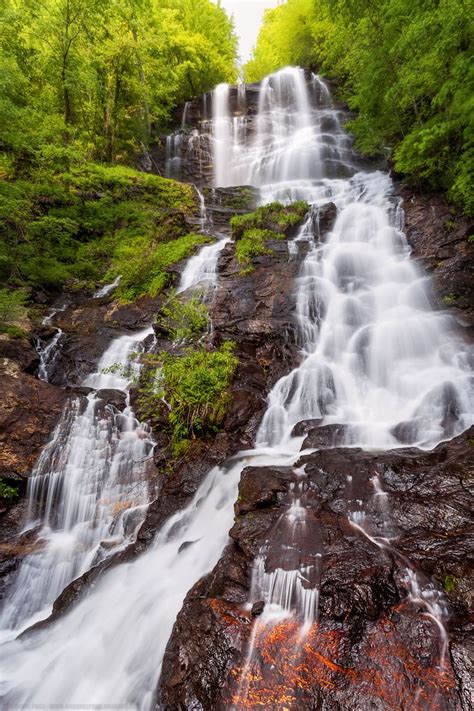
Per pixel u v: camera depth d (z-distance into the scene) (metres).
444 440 6.34
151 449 8.12
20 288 12.95
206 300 11.24
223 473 6.85
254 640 3.75
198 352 9.16
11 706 4.50
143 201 18.02
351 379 8.63
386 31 13.09
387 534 4.52
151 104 24.00
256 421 8.09
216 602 4.23
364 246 12.66
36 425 8.24
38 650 5.12
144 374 9.55
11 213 12.96
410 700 3.11
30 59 17.16
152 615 4.87
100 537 7.03
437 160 12.41
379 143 18.84
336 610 3.78
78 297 14.03
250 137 27.19
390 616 3.65
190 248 14.42
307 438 7.04
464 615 3.53
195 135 26.84
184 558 5.62
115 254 15.51
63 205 16.02
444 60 10.55
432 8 10.39
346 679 3.32
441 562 3.99
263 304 10.83
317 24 27.39
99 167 18.25
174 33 28.05
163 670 3.99
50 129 14.62
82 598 5.66
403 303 10.24
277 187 19.97
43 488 7.63
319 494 5.25
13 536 7.06
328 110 26.61
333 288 11.02
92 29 19.30
